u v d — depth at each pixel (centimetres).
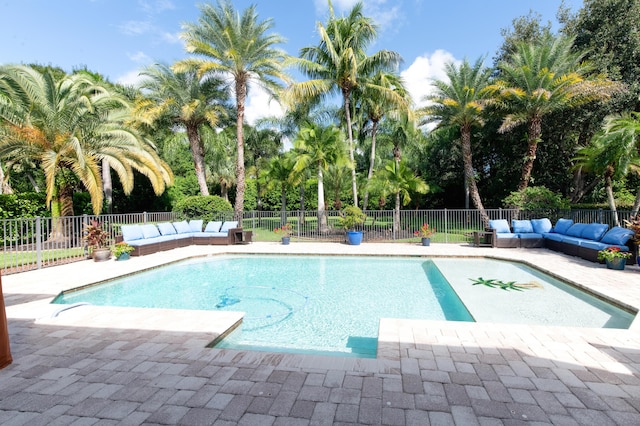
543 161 1841
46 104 1084
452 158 2178
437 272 897
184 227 1298
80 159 971
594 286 619
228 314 479
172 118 1747
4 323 316
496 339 377
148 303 634
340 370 303
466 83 1547
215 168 2473
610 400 253
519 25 1989
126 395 262
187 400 254
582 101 1384
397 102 1596
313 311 585
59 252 1064
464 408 243
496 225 1216
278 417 232
